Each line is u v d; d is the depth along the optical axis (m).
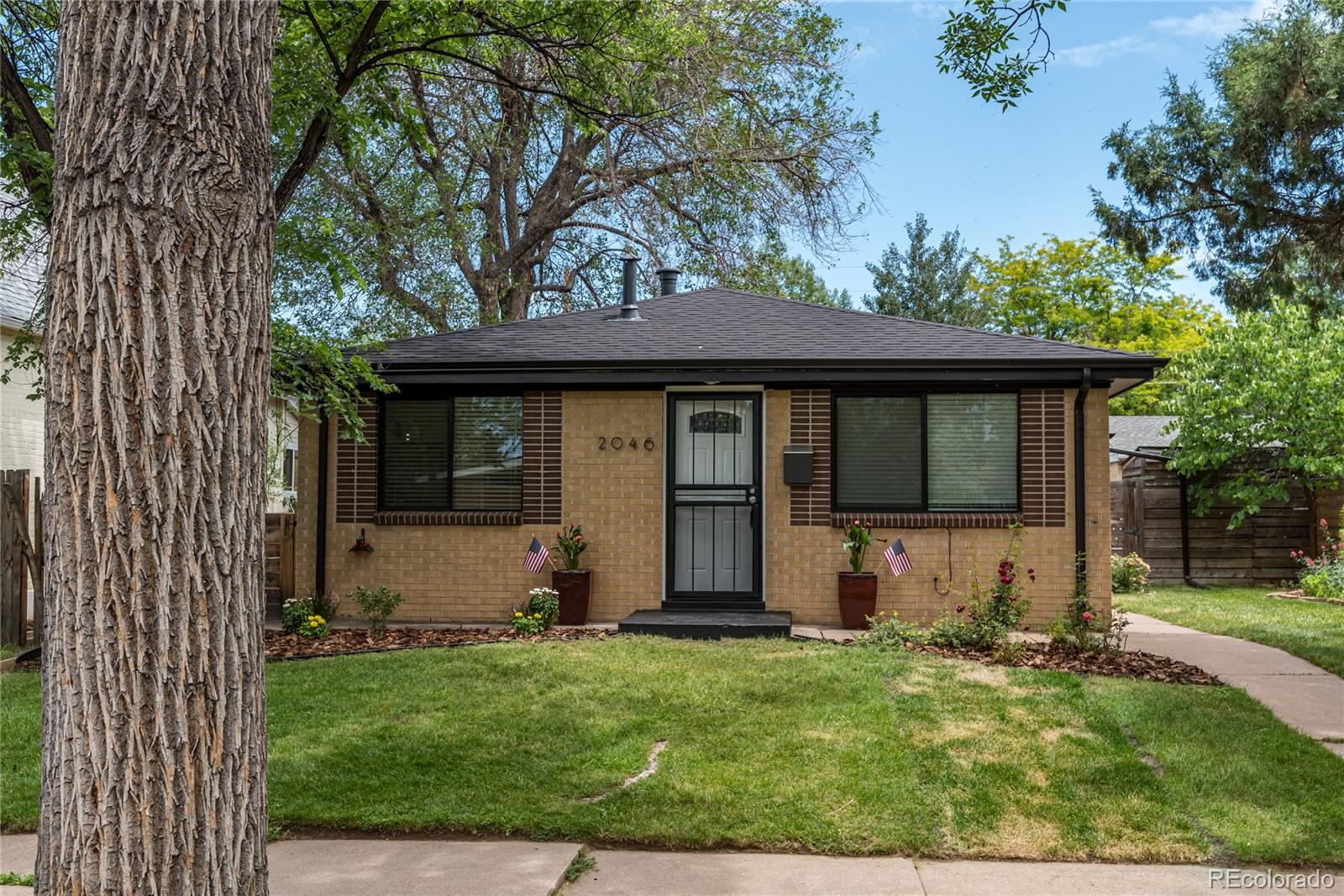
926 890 4.24
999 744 6.01
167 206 2.71
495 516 11.20
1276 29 16.48
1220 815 5.07
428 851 4.63
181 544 2.68
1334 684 7.97
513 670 7.92
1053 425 10.68
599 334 11.91
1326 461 15.08
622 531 11.16
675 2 16.19
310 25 9.83
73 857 2.62
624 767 5.65
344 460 11.42
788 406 11.02
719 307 13.05
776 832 4.78
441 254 21.17
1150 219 18.61
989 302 36.69
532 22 10.43
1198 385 16.31
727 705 6.85
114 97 2.72
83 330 2.68
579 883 4.31
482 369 10.94
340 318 20.83
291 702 7.00
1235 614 12.34
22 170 8.70
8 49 9.13
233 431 2.79
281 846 4.72
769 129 20.25
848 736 6.14
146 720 2.62
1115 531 18.52
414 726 6.39
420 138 10.78
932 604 10.75
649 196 21.30
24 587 9.55
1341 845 4.68
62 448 2.68
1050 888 4.28
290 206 19.39
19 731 6.38
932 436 10.91
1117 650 9.02
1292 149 16.02
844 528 10.88
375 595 10.66
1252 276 17.95
